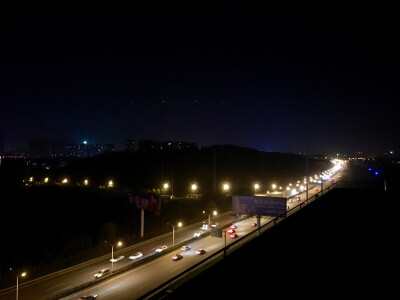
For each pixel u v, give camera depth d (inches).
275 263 253.1
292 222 426.9
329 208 546.6
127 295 749.3
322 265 252.5
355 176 2701.8
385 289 211.9
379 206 566.9
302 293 200.4
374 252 289.0
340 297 199.0
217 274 222.7
